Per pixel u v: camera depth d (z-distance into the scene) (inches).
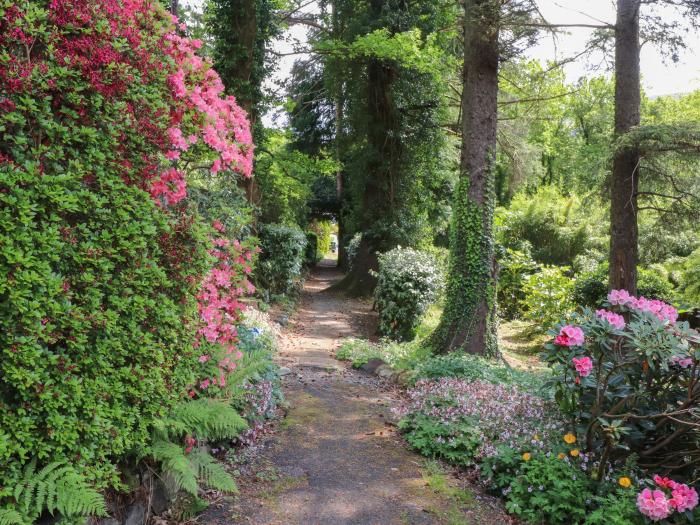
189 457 121.1
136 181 99.2
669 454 139.1
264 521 120.8
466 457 161.3
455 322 321.4
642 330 130.0
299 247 534.6
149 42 103.3
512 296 603.2
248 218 148.3
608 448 131.0
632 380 143.3
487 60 324.5
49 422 80.9
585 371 135.9
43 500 77.5
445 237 904.9
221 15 399.9
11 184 75.4
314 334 418.9
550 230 747.4
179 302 113.6
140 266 98.8
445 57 617.6
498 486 145.2
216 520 118.5
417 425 180.9
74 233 86.3
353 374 282.8
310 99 847.1
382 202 633.6
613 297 151.6
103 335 92.1
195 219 114.6
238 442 162.6
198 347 122.1
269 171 595.2
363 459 162.2
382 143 623.8
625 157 371.2
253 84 432.1
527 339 485.1
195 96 117.2
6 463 77.9
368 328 470.0
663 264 609.3
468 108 328.5
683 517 120.0
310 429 184.7
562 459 142.7
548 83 647.1
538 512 130.9
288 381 250.7
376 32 535.2
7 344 75.6
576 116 1095.0
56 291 80.0
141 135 98.0
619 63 375.6
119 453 97.0
